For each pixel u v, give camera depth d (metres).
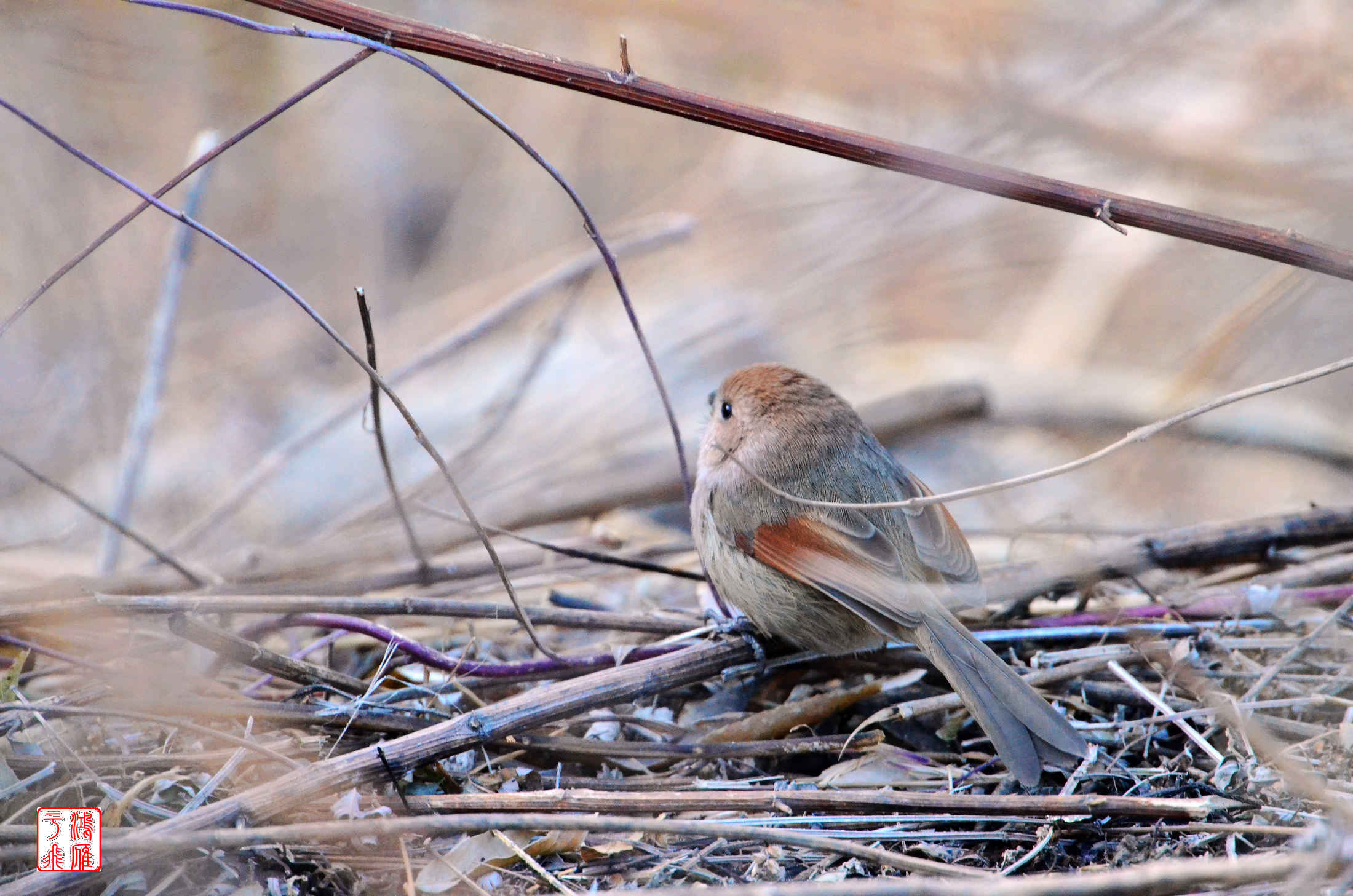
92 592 6.82
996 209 14.48
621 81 6.48
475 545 10.92
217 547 12.27
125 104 14.09
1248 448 12.84
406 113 15.54
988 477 13.33
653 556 10.00
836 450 7.84
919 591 7.06
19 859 5.37
